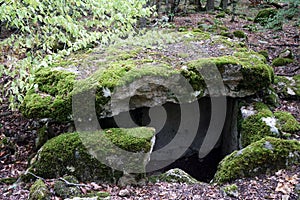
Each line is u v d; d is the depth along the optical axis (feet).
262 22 31.55
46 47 14.34
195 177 15.78
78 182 11.11
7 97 18.30
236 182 11.02
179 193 10.69
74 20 14.40
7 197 10.83
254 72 15.07
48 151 11.85
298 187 10.07
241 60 15.70
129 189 10.93
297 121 14.51
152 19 32.99
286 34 28.04
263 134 13.47
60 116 13.20
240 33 26.55
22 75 12.53
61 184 10.62
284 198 9.82
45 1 13.03
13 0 10.94
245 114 14.70
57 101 13.19
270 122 13.84
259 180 10.94
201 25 29.76
